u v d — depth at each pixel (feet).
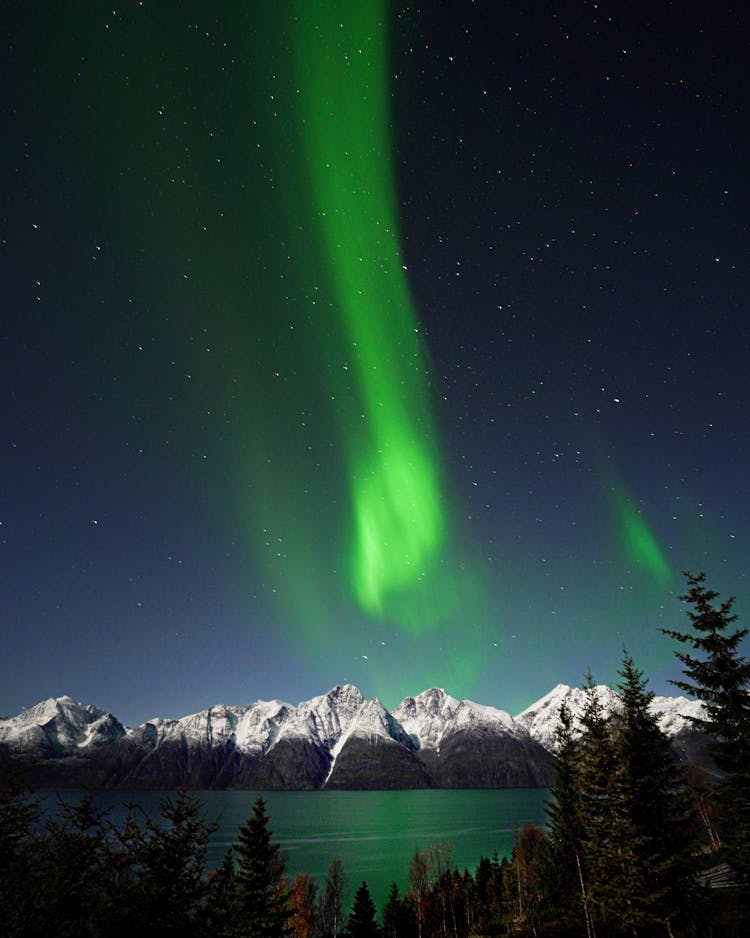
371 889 339.77
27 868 73.46
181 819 77.77
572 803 122.31
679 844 84.84
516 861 235.40
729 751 82.89
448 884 264.72
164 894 72.69
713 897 83.25
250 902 106.01
